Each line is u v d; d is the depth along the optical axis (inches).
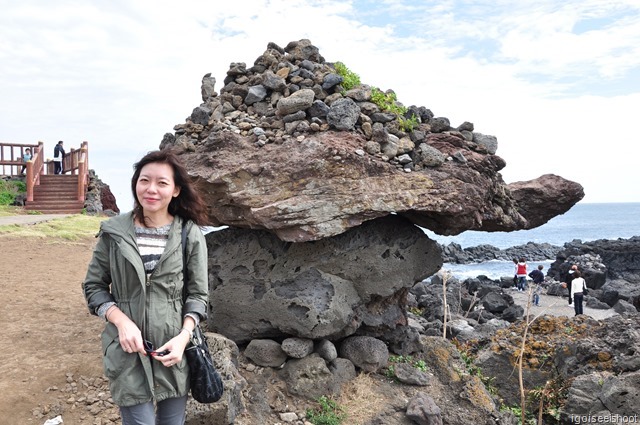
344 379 259.8
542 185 322.3
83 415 197.3
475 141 300.8
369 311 280.5
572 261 1366.9
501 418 258.4
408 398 258.5
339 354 273.7
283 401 238.8
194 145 278.2
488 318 730.2
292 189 244.7
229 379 199.0
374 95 284.5
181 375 120.6
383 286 273.7
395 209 250.4
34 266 424.5
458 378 278.1
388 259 276.5
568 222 6378.0
